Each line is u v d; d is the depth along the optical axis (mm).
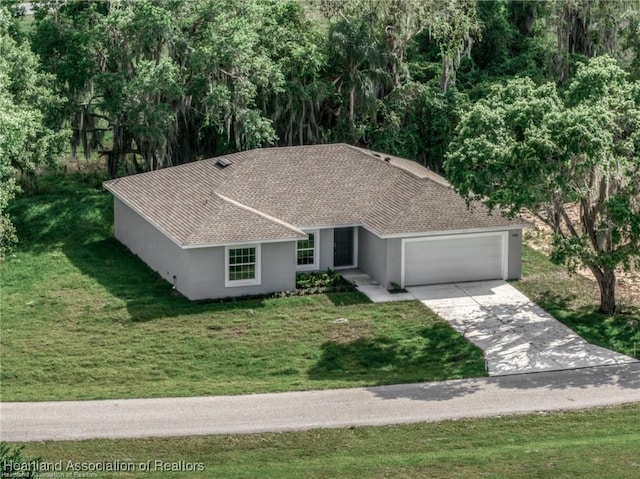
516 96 40344
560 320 40438
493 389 34969
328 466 29531
